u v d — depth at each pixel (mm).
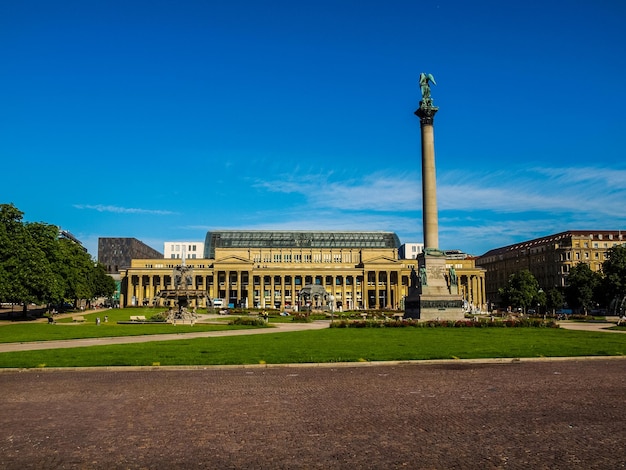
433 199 86125
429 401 23359
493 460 15445
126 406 22531
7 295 93438
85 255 157875
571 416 20500
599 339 55844
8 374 32250
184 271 100562
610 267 147375
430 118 87438
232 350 43531
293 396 24641
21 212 101188
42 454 16109
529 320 81938
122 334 62094
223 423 19578
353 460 15492
